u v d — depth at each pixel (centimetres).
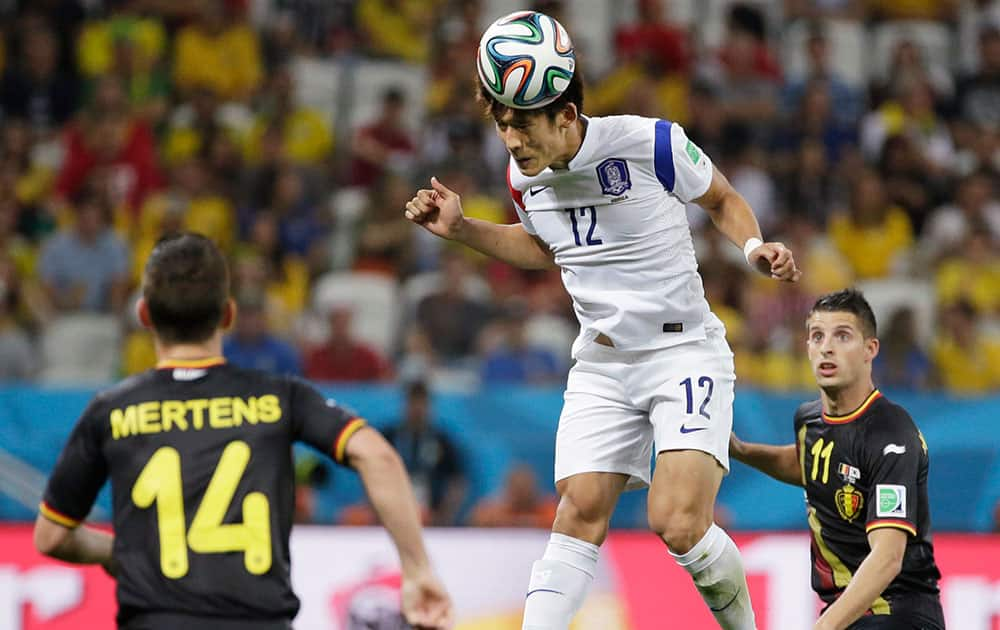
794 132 5028
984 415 3569
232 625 1364
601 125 1708
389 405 3478
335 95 5288
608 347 1784
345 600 2719
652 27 5228
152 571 1376
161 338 1480
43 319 4066
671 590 2780
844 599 1683
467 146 4747
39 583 2709
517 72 1622
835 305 1817
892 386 3919
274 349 3778
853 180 4828
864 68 5694
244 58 5203
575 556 1762
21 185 4731
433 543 2773
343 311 3847
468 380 3891
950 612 2733
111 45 5116
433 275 4344
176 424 1421
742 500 3412
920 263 4625
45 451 3416
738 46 5169
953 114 5362
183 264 1465
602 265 1755
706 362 1755
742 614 1788
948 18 5866
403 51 5447
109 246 4275
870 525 1745
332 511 3331
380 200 4459
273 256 4359
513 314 3934
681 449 1711
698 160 1736
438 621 1371
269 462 1416
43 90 5000
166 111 4947
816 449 1825
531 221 1816
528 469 3334
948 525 3522
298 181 4628
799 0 5725
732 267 4200
